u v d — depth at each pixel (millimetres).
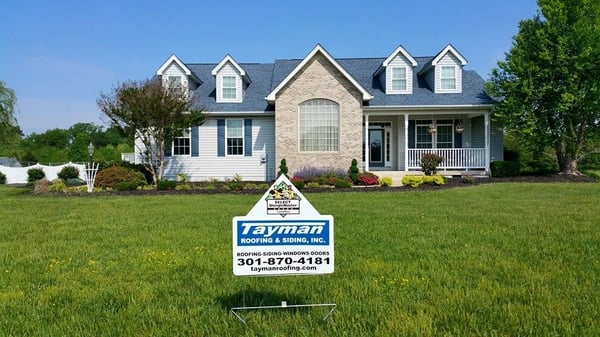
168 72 22609
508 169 20859
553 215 9344
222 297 4297
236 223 3412
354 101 20734
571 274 4793
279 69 25578
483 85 22891
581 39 19062
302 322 3609
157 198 14469
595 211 9914
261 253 3426
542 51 19891
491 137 22750
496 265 5262
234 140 22625
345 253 6086
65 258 6031
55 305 4152
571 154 21125
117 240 7227
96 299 4301
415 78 24094
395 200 13008
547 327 3375
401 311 3764
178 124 19688
